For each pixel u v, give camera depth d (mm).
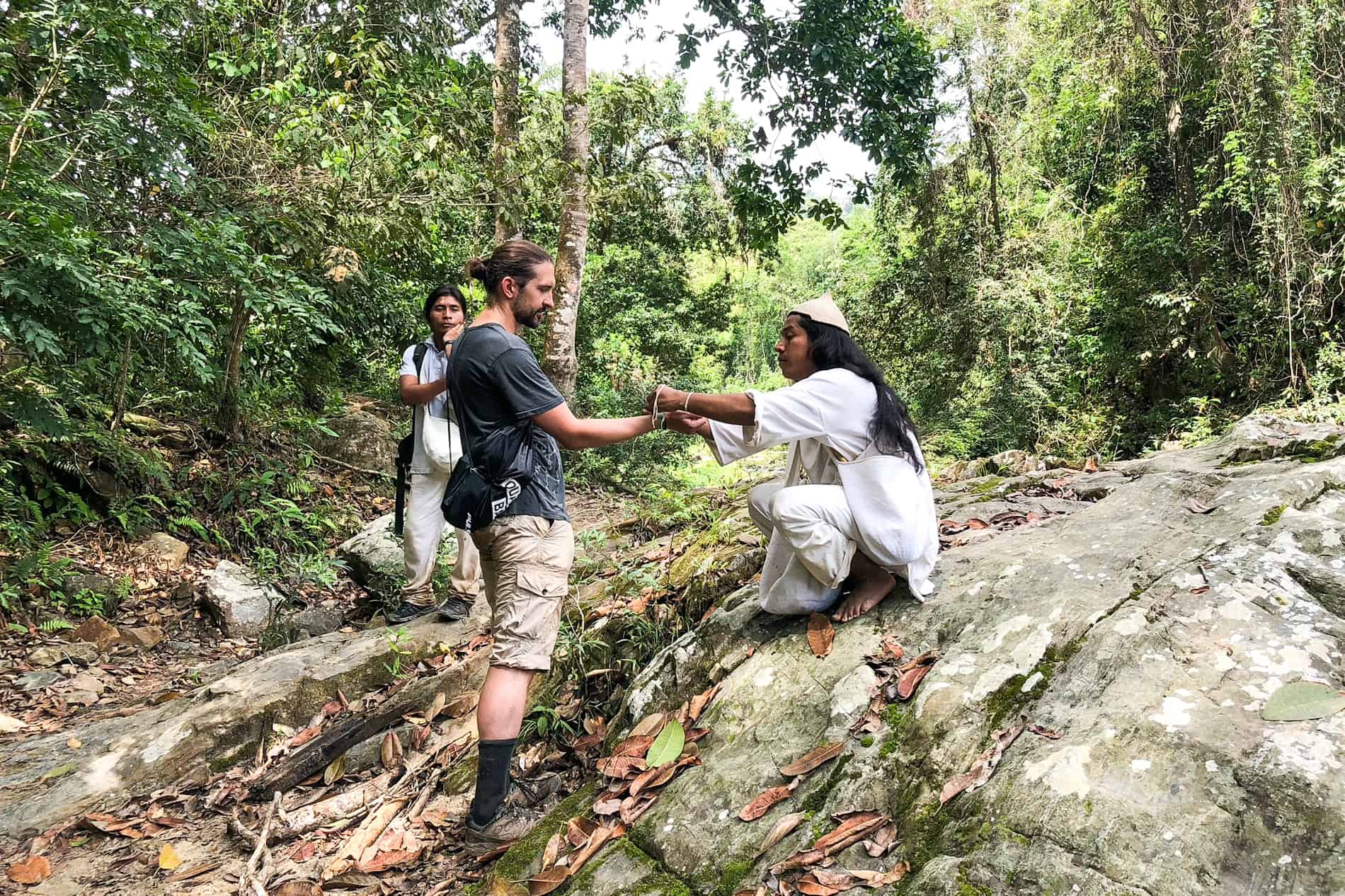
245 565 6000
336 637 4352
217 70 6402
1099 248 13758
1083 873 1682
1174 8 11359
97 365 6176
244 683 3746
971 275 15039
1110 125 13602
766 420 2467
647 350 17625
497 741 2561
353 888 2529
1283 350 11258
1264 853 1647
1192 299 12016
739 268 26156
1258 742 1848
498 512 2590
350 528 7066
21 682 4258
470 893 2381
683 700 2896
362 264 7625
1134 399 14289
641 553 4691
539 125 8711
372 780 3191
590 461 9250
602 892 2146
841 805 2115
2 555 5152
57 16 4297
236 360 7246
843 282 19125
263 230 6195
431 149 6598
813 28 11422
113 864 2793
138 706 4004
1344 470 3064
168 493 6398
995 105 14758
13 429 5734
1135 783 1825
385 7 8484
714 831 2201
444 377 4180
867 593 2799
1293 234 10328
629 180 10133
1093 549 2777
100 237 4738
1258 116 10398
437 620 4398
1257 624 2213
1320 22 10156
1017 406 14234
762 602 2916
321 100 6535
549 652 2646
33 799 3102
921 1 14320
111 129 4695
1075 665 2205
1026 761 1972
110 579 5387
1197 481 3291
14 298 4078
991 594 2631
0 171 3828
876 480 2586
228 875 2703
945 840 1905
